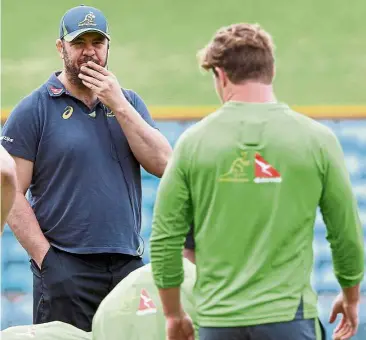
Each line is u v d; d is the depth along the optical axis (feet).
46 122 59.88
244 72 42.73
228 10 136.98
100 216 59.41
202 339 42.14
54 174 59.72
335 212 42.39
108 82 59.88
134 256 60.70
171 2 137.18
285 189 41.68
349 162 123.34
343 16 136.56
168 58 134.31
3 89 131.64
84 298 59.52
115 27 136.15
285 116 42.45
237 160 41.81
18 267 114.32
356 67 134.21
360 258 42.88
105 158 59.98
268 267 41.39
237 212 41.68
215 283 41.93
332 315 45.06
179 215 42.63
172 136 125.59
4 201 45.16
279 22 136.56
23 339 49.85
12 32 134.82
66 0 136.87
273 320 40.93
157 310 47.52
